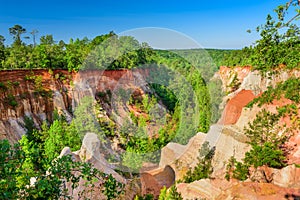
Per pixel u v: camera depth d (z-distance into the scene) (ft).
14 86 104.47
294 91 104.32
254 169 69.97
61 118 106.32
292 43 17.90
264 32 17.48
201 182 57.16
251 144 78.69
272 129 88.99
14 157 14.99
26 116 102.83
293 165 67.51
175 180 52.03
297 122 91.71
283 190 56.95
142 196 41.65
